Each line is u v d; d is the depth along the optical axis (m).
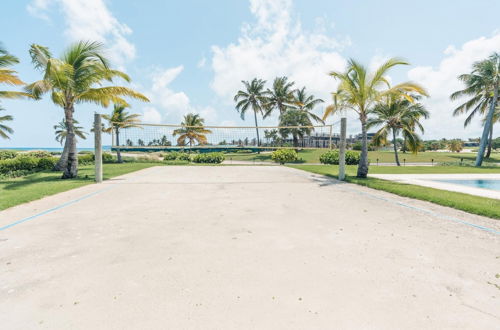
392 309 1.88
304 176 11.28
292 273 2.44
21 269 2.51
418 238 3.43
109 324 1.71
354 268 2.54
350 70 10.16
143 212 4.84
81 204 5.54
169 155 28.66
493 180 10.60
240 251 2.97
